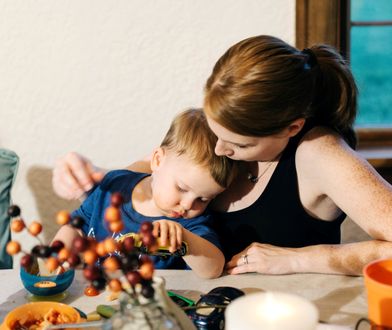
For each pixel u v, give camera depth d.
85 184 1.48
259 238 1.43
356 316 1.06
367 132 2.05
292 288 1.19
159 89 1.94
